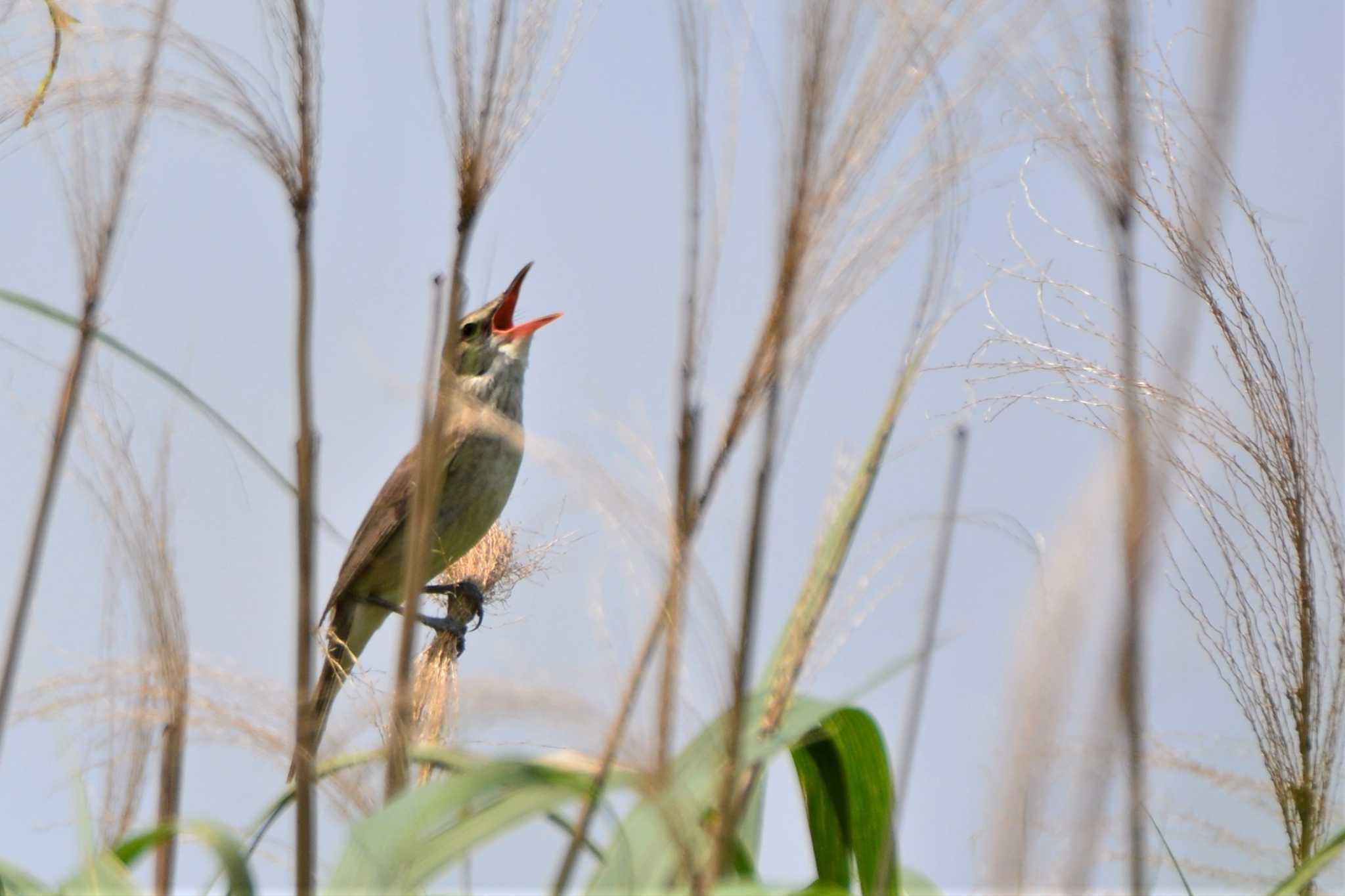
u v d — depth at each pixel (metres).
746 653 4.21
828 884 5.80
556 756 4.88
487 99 5.55
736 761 4.20
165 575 5.43
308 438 5.50
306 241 5.54
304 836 5.17
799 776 6.20
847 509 5.26
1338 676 5.97
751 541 4.24
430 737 6.62
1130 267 4.43
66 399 5.59
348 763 5.34
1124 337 4.40
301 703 5.33
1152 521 4.13
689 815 4.64
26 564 5.45
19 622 5.41
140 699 5.36
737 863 5.33
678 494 4.31
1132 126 4.46
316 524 5.46
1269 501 5.89
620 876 4.63
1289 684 5.96
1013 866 3.88
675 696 4.18
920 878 5.91
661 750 4.16
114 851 4.76
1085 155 4.52
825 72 4.32
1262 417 5.80
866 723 5.78
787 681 5.13
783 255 4.32
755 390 4.42
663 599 4.28
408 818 4.44
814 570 5.25
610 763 4.42
